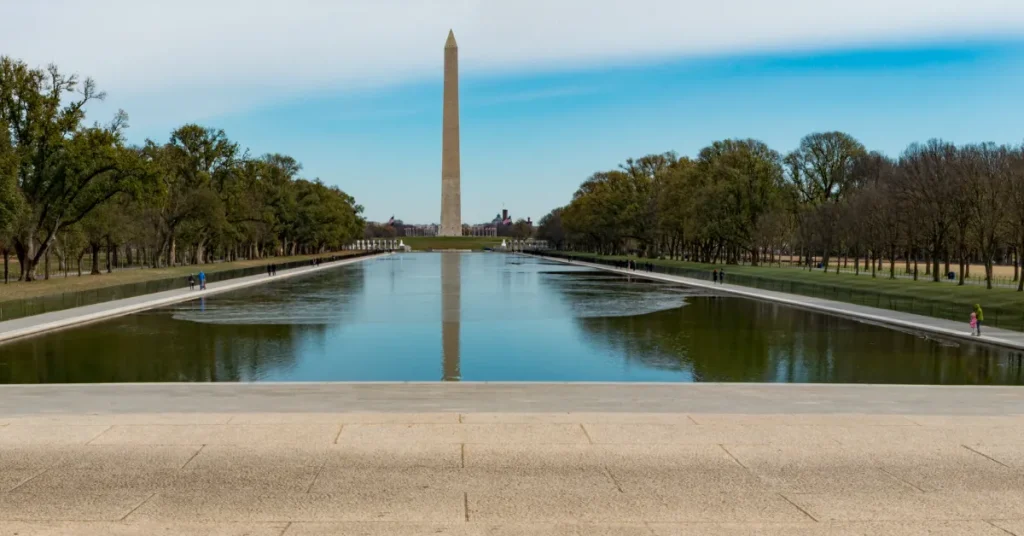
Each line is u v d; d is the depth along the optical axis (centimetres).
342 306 5106
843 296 5522
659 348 3272
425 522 959
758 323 4175
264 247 14762
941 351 3200
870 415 1514
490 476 1129
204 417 1471
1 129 5572
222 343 3384
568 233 18012
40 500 1030
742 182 9462
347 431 1359
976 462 1206
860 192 8912
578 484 1098
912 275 8675
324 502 1023
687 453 1243
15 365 2827
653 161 13550
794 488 1088
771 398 1892
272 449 1252
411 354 3088
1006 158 6712
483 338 3562
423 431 1362
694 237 10175
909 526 958
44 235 7381
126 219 8312
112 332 3756
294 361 2917
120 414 1543
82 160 6347
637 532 931
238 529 934
